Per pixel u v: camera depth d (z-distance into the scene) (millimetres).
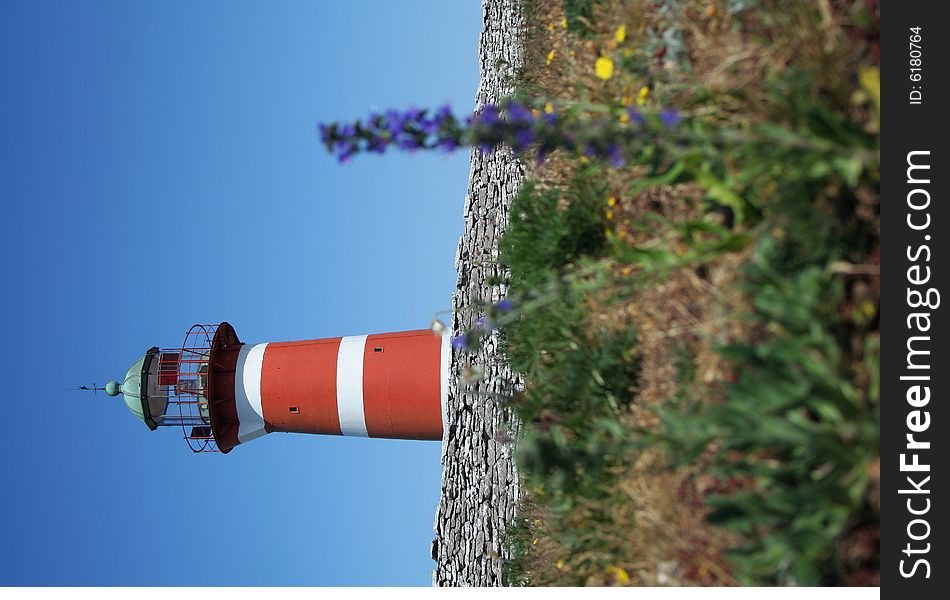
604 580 5504
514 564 7562
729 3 5207
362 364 14359
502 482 9336
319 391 14438
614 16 7148
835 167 3791
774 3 4715
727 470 3824
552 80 8586
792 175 3857
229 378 14953
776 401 3570
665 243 5145
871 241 3914
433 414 13969
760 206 4320
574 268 6590
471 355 11266
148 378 15359
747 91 4527
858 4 4152
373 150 3840
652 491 5082
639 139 3904
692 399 4848
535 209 7488
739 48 4980
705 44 5496
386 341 14531
